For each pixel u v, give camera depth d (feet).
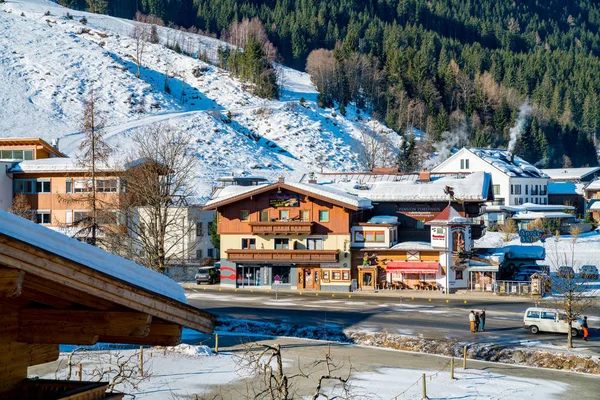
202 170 466.70
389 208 260.01
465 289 234.17
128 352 131.75
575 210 479.82
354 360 127.44
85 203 238.27
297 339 150.20
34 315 29.27
